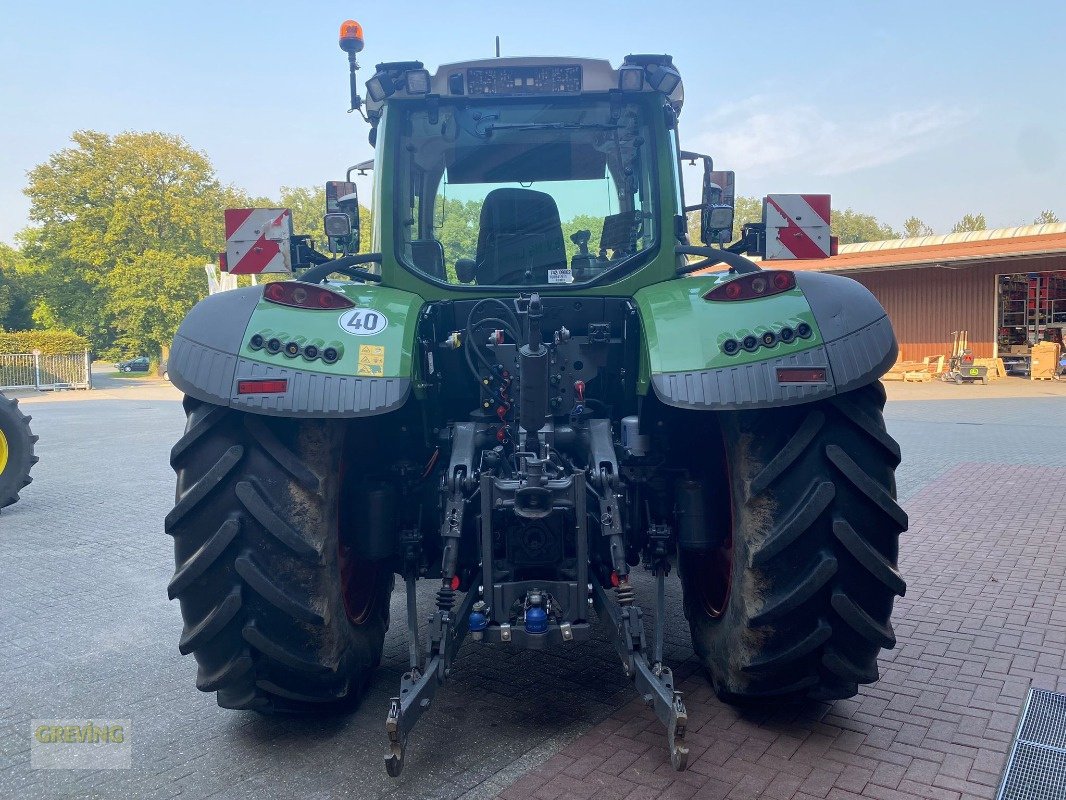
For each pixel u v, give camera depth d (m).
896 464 2.86
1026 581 4.95
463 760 2.92
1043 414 13.86
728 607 3.03
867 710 3.27
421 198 3.67
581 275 3.66
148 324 46.06
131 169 47.66
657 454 3.35
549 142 3.67
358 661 3.18
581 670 3.71
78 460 11.62
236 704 3.00
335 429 2.89
